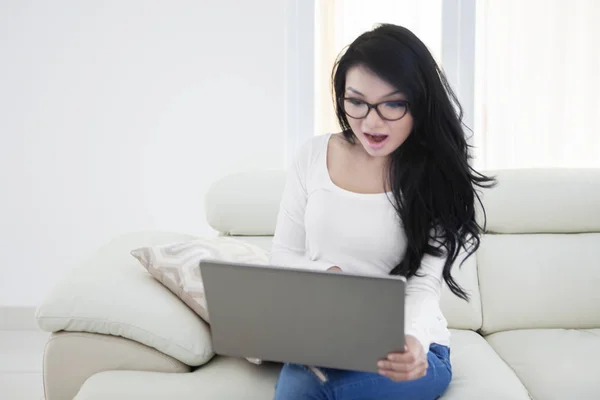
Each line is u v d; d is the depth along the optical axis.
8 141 3.07
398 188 1.54
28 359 2.75
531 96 2.88
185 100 3.03
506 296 2.13
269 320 1.28
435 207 1.55
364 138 1.47
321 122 2.99
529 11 2.84
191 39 2.99
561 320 2.12
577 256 2.17
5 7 2.99
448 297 2.11
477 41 2.87
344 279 1.19
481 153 2.93
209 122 3.03
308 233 1.62
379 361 1.26
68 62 3.02
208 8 2.96
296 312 1.25
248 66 2.98
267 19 2.95
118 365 1.59
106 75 3.02
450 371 1.52
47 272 3.14
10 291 3.15
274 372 1.62
